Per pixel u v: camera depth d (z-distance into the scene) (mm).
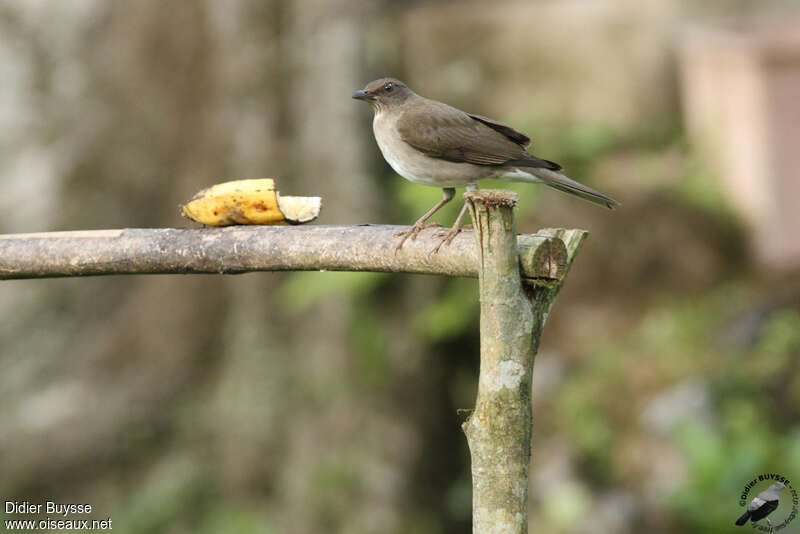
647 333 13562
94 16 15297
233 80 14367
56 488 15289
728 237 14047
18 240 6473
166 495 14875
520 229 14156
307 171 14148
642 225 14211
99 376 15414
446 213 12867
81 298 15484
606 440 12750
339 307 14023
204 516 14805
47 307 15453
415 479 14203
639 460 12328
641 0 15883
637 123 15539
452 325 13891
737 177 14156
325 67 13938
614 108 15500
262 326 14633
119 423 15211
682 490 11359
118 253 6273
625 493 12234
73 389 15375
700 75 14969
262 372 14641
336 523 14055
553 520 12367
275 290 14531
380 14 15156
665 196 14297
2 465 15172
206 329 15289
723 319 13375
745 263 13977
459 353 14633
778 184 13297
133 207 15469
